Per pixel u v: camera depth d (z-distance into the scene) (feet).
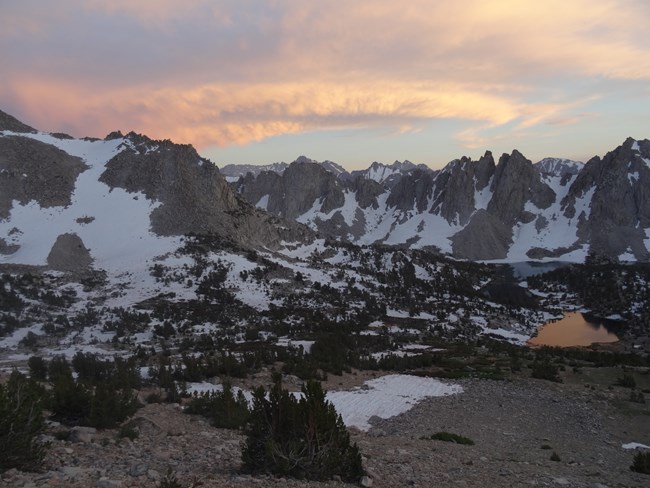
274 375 153.58
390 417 130.11
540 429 124.88
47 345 284.82
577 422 135.23
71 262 506.48
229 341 298.35
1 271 448.24
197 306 395.14
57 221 594.24
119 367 130.72
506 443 107.34
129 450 53.93
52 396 70.44
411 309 489.67
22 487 36.47
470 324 467.93
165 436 66.18
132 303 401.08
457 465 72.69
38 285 417.90
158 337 313.94
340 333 314.96
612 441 119.65
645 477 81.35
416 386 176.65
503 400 157.38
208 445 62.34
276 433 51.31
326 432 52.03
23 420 44.01
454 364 236.22
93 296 415.85
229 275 497.87
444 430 116.37
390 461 69.10
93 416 65.67
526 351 310.65
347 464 52.80
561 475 74.64
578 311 606.55
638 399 161.89
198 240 575.38
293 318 391.65
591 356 278.87
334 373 192.85
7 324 314.55
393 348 303.27
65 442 54.34
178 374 148.97
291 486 46.14
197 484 42.27
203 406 91.20
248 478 46.85
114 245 556.92
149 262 505.25
